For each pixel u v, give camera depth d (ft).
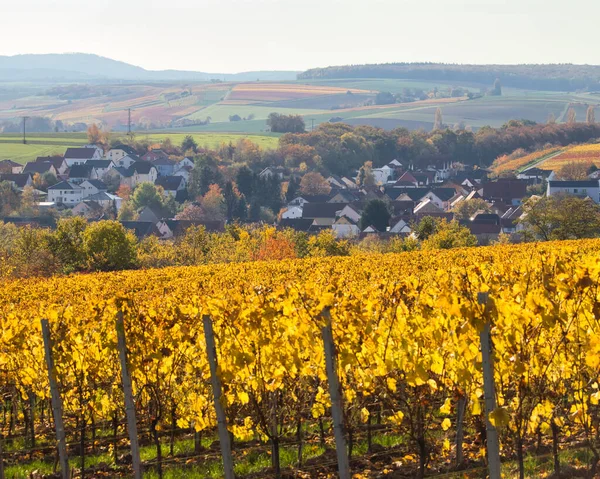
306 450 38.50
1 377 40.19
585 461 32.32
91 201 453.17
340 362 31.19
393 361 30.76
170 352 34.60
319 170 586.45
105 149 652.48
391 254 107.65
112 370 38.11
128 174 547.90
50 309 39.99
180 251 178.50
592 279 27.35
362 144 637.71
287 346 31.99
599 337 27.37
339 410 28.60
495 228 340.39
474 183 538.47
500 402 29.40
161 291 60.23
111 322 35.12
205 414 37.14
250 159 590.96
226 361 31.73
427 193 491.31
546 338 30.19
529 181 502.79
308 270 75.51
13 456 41.57
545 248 98.32
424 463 33.71
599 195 414.62
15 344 39.19
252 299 33.32
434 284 36.29
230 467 31.14
